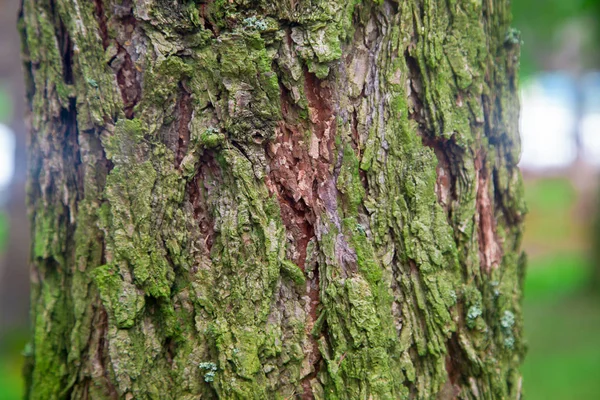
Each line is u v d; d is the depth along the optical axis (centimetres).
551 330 274
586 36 348
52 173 78
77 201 77
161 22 74
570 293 352
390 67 76
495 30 81
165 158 74
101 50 75
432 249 76
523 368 224
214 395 73
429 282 76
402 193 76
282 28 74
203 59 74
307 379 75
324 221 75
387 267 75
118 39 75
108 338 74
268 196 74
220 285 74
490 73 80
